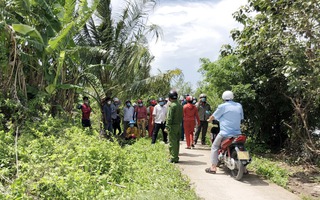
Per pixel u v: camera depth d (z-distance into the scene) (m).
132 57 16.27
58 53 11.09
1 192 5.24
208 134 14.72
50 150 7.46
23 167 6.25
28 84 11.15
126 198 5.34
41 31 11.42
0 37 9.84
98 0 11.95
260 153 11.18
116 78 16.61
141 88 16.89
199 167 8.41
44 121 9.40
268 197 6.27
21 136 8.30
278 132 11.74
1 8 9.88
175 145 8.71
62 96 12.37
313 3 7.42
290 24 8.41
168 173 7.19
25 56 10.44
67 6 11.06
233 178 7.48
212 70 11.81
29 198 5.04
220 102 15.97
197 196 6.04
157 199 5.23
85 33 16.44
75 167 6.37
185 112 11.05
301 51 7.91
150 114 14.38
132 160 8.34
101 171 7.02
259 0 8.70
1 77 9.96
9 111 9.66
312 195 6.82
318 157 9.32
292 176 8.31
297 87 8.03
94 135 9.67
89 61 15.29
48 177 5.67
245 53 10.46
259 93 11.32
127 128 14.19
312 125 10.27
